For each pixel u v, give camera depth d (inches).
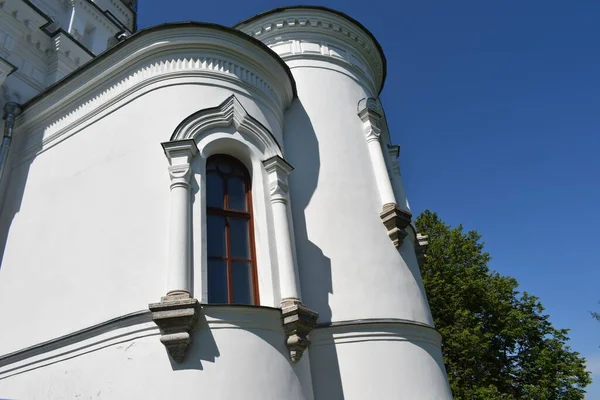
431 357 355.9
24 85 470.6
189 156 301.6
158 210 295.1
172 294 253.9
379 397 315.9
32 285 333.1
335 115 437.4
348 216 384.2
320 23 484.7
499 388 946.7
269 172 332.2
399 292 367.6
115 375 249.6
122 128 345.4
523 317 991.6
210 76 350.0
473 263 1061.1
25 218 372.5
